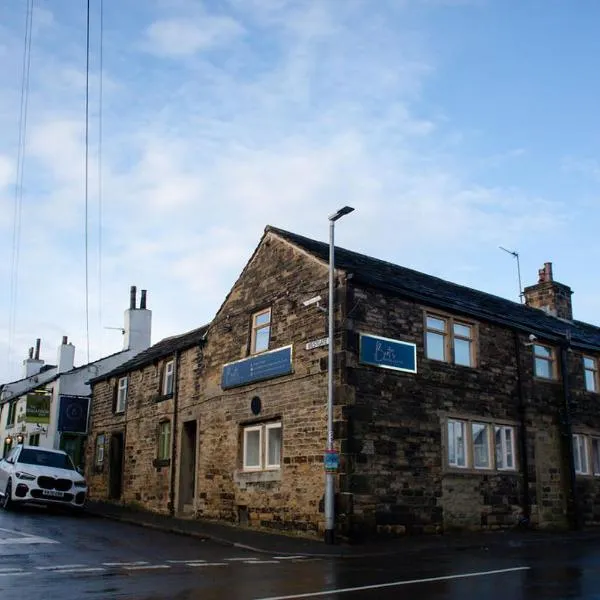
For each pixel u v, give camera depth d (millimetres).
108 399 27141
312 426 15492
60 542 12680
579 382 21297
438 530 15719
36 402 30781
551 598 7879
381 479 14859
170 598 7465
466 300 19828
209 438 19438
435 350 17125
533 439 18891
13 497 18781
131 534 15117
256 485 16938
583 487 20062
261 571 9938
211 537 14742
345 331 15133
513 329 19297
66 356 37344
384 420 15289
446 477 16250
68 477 19562
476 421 17469
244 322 19016
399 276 19125
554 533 17391
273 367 17094
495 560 11680
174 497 20750
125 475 24266
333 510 13875
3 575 8789
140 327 33562
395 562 11359
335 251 18969
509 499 17719
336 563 11180
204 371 20438
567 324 25531
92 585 8227
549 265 26875
